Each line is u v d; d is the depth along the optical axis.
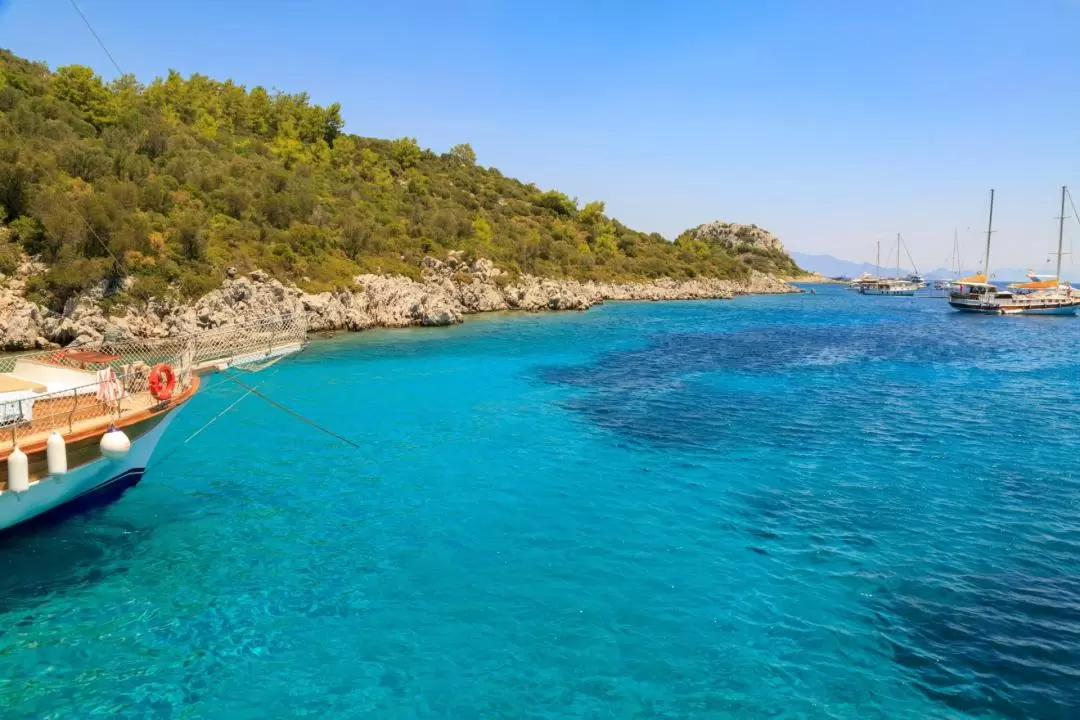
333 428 22.41
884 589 11.66
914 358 40.03
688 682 9.16
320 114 109.94
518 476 17.70
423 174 113.38
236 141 81.62
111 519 14.70
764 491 16.56
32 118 53.34
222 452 19.64
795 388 30.12
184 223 44.78
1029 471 18.05
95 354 17.97
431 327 53.16
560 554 13.06
